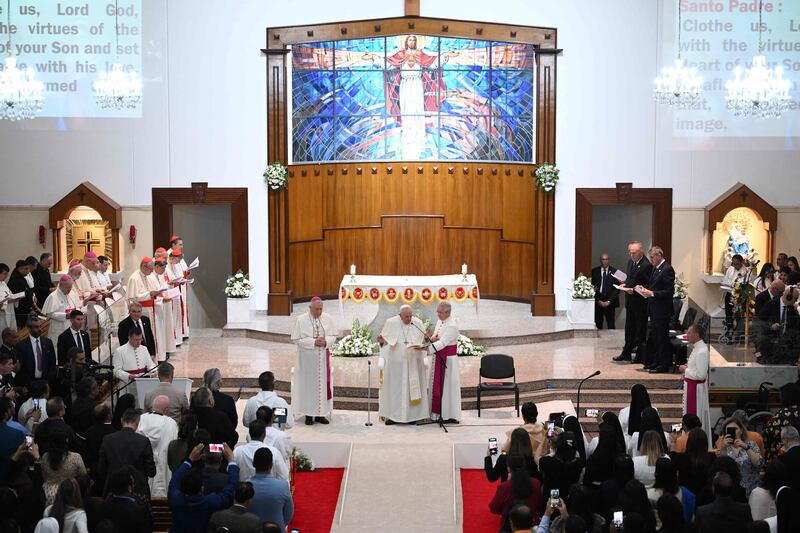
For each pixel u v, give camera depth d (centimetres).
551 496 885
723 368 1466
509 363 1545
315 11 2081
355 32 2083
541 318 2077
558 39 2086
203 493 941
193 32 2083
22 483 1004
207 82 2095
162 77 2094
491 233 2211
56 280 2105
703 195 2109
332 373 1709
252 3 2083
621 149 2100
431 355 1527
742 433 1111
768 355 1462
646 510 873
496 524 1202
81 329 1441
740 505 857
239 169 2111
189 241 2289
